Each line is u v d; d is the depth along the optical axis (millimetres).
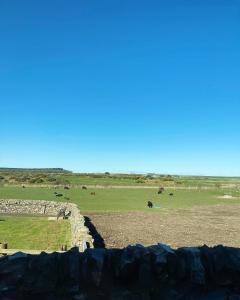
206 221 49531
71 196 75125
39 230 35125
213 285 6285
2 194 73188
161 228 42500
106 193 85188
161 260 6160
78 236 21578
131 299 6043
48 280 5918
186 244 33344
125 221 47344
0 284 5836
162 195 86688
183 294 6152
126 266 6055
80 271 6031
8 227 37219
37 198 68500
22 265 5953
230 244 33844
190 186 116938
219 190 108250
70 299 5926
